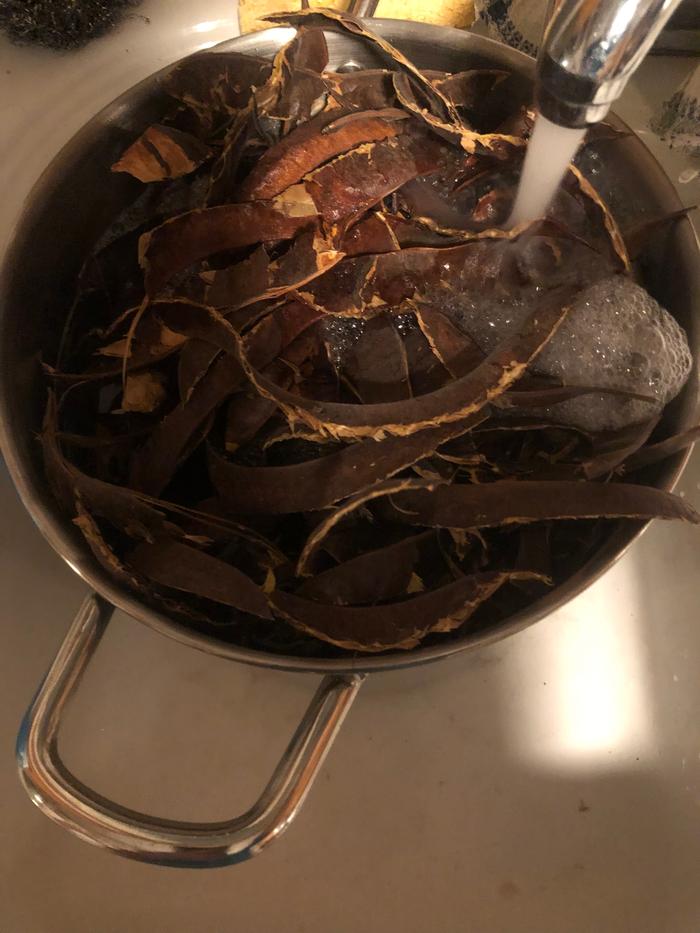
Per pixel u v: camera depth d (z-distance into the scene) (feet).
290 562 1.03
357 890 1.10
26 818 1.12
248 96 1.15
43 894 1.09
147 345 1.07
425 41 1.17
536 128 0.97
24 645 1.20
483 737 1.18
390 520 1.03
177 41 1.44
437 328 1.07
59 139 1.39
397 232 1.10
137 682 1.19
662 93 1.46
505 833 1.13
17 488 0.94
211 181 1.09
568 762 1.17
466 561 1.05
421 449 0.97
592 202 1.10
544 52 0.72
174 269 1.05
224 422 1.07
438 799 1.14
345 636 0.95
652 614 1.24
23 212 1.01
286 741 1.17
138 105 1.12
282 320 1.04
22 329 1.03
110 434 1.14
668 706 1.19
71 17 1.38
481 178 1.14
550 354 1.11
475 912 1.10
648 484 1.04
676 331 1.09
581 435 1.08
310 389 1.07
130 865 1.10
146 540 1.00
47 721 0.89
